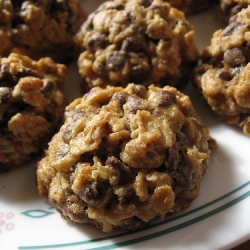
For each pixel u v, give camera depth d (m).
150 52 0.21
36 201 0.20
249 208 0.18
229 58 0.20
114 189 0.17
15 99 0.20
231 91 0.20
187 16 0.24
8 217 0.19
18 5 0.23
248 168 0.19
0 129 0.20
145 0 0.22
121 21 0.21
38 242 0.18
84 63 0.22
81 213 0.18
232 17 0.21
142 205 0.17
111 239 0.18
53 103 0.21
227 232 0.17
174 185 0.18
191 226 0.18
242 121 0.20
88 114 0.19
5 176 0.20
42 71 0.22
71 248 0.18
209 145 0.20
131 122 0.18
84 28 0.23
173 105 0.19
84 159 0.18
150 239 0.18
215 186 0.19
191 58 0.22
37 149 0.21
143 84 0.21
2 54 0.22
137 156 0.17
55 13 0.23
